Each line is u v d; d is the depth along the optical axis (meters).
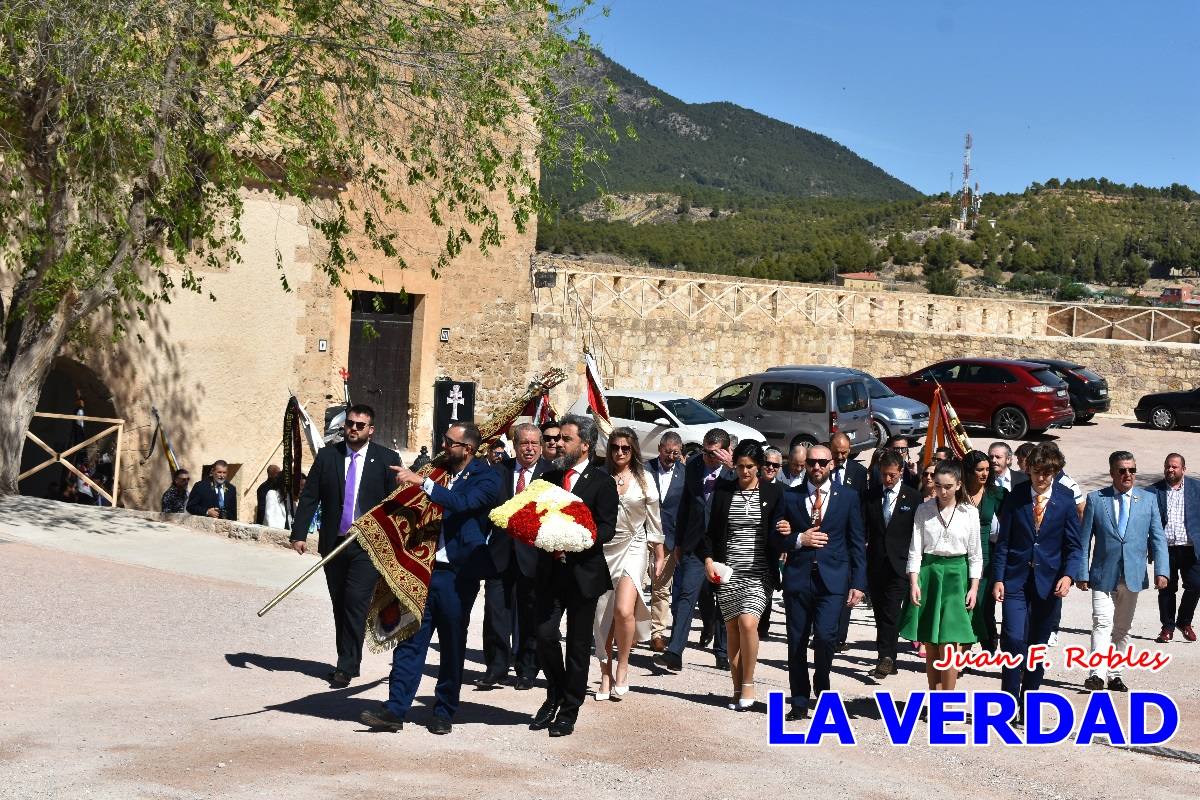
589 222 93.06
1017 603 8.40
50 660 8.23
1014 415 26.81
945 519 8.27
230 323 17.47
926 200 150.62
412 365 22.98
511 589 8.75
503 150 23.03
